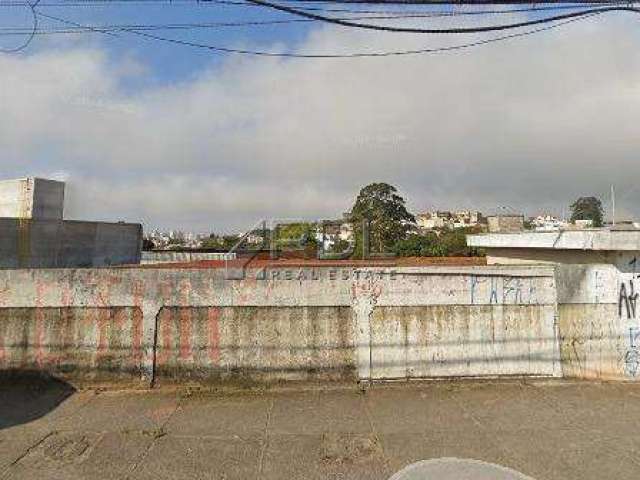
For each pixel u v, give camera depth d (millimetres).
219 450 5070
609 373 7250
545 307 7223
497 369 7152
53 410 6156
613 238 6758
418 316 7125
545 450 5059
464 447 5133
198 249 26422
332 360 7066
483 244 10633
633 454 4969
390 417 5930
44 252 15961
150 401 6480
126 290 7059
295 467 4727
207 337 7047
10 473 4590
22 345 7059
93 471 4637
